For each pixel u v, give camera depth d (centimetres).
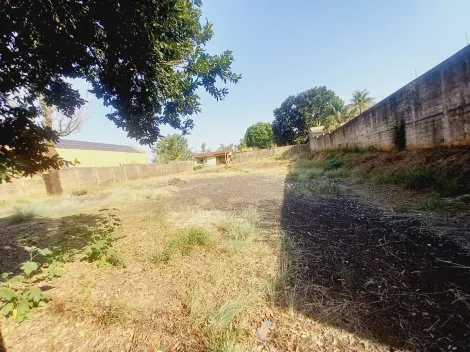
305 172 1150
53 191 1262
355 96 2758
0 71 222
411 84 759
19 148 214
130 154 3200
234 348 149
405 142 817
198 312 186
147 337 166
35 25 222
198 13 338
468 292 187
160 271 262
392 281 212
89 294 222
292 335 159
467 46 527
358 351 143
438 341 145
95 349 157
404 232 319
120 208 671
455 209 370
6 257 340
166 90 312
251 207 545
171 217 509
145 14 244
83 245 364
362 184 695
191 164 2995
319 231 357
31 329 178
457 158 518
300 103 4197
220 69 358
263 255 286
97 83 325
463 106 551
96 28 256
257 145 4569
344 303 188
